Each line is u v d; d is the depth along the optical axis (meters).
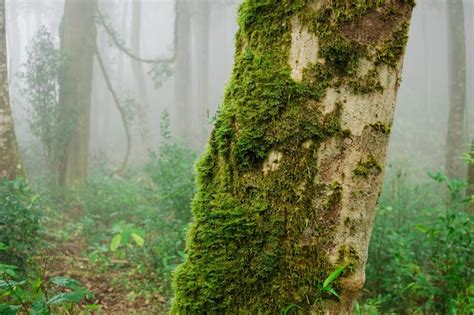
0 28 7.51
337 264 1.60
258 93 1.67
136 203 9.31
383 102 1.60
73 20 12.16
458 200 4.41
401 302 4.41
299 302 1.60
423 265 5.14
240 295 1.66
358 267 1.61
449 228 3.81
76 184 11.45
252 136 1.66
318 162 1.59
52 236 7.21
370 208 1.63
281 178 1.62
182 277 1.79
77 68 11.91
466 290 3.63
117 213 8.84
